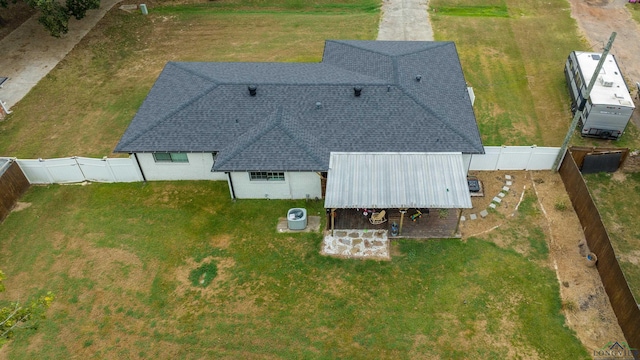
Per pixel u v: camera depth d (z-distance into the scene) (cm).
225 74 2906
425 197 2192
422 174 2297
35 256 2309
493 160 2653
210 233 2398
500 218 2405
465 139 2450
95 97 3484
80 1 4125
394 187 2242
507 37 4094
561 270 2139
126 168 2666
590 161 2625
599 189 2575
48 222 2495
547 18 4384
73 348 1919
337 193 2228
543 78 3516
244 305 2053
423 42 3369
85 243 2369
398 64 2883
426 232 2331
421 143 2441
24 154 2952
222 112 2614
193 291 2122
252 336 1933
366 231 2356
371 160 2369
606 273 2028
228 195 2622
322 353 1862
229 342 1916
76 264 2261
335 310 2016
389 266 2186
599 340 1862
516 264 2172
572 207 2447
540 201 2495
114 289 2141
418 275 2141
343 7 4797
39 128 3181
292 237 2353
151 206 2569
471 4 4731
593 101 2758
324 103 2611
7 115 3300
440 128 2494
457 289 2073
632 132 2948
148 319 2016
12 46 4109
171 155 2598
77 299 2103
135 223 2469
